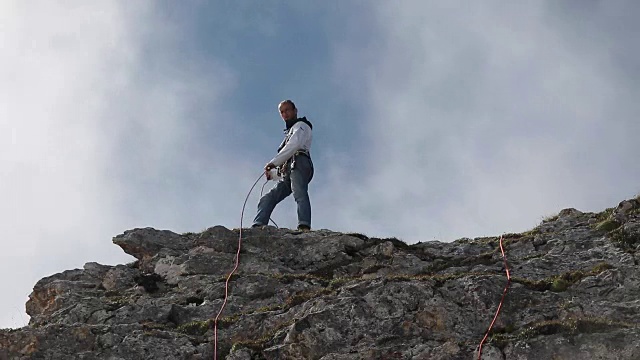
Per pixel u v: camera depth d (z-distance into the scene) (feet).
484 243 51.47
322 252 51.70
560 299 40.04
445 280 40.83
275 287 45.93
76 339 39.58
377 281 41.01
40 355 38.65
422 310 38.96
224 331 40.75
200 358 38.78
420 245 52.39
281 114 60.95
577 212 53.62
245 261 51.11
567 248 48.19
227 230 53.88
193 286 48.47
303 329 38.06
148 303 45.47
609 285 40.88
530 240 49.75
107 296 48.47
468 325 38.47
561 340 35.37
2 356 38.65
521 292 40.09
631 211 51.06
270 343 38.52
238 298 45.24
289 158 59.00
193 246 53.42
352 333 38.11
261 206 59.21
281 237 53.16
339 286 44.86
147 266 51.57
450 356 35.86
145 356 38.68
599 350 34.73
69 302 46.98
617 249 46.65
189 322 43.52
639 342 34.55
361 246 52.01
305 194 58.08
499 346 35.86
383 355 36.37
